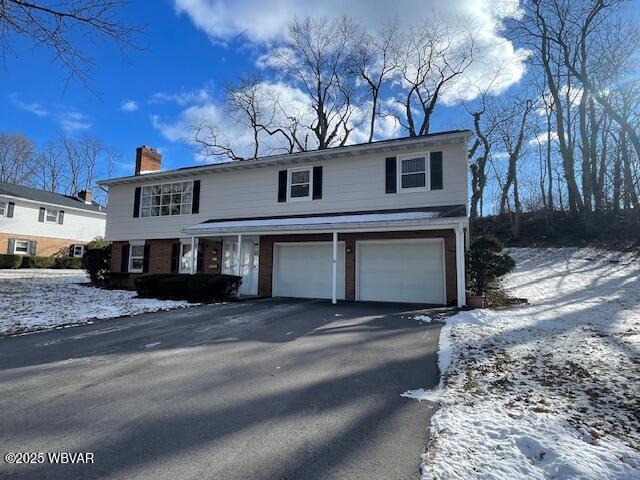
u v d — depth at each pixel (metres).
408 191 13.18
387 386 4.77
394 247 13.34
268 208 15.53
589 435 3.31
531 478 2.70
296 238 14.80
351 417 3.85
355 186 14.01
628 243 20.89
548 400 4.18
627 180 25.00
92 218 34.78
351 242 13.78
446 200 12.66
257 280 15.45
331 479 2.75
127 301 12.90
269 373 5.31
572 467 2.77
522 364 5.52
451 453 3.06
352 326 8.44
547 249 22.47
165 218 17.73
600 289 13.55
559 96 25.28
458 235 11.00
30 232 30.27
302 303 12.51
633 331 7.29
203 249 16.64
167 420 3.79
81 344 7.04
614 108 21.84
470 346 6.55
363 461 3.00
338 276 13.98
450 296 12.27
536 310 10.17
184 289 13.47
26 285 17.48
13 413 3.97
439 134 12.77
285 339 7.31
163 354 6.32
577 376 4.95
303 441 3.34
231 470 2.88
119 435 3.46
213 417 3.86
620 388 4.49
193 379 5.06
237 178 16.33
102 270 19.17
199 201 17.02
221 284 13.07
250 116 29.31
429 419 3.78
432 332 7.70
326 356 6.14
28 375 5.26
